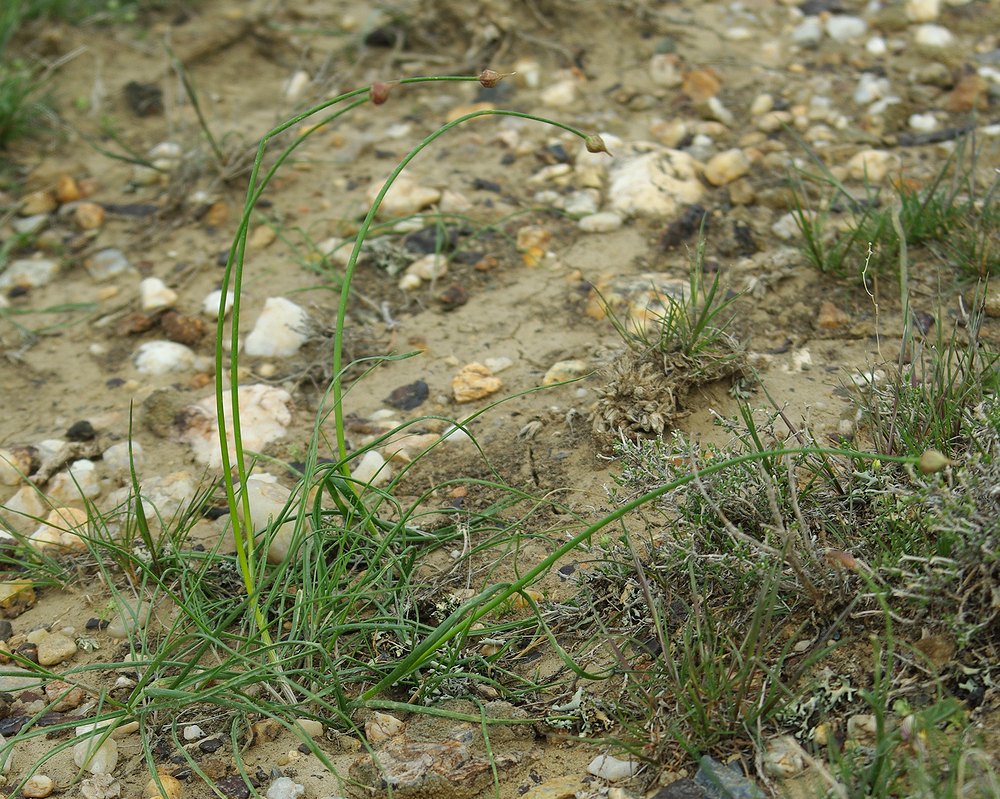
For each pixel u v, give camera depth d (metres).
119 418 1.01
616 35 1.27
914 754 0.79
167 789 0.82
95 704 0.86
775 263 1.05
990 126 1.15
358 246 0.86
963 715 0.79
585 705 0.83
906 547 0.83
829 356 0.98
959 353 0.91
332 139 1.21
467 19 1.29
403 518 0.87
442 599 0.89
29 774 0.81
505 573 0.90
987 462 0.83
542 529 0.91
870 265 1.02
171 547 0.92
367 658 0.87
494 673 0.85
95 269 1.12
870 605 0.83
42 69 1.29
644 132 1.18
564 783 0.81
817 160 1.13
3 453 0.99
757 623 0.80
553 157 1.16
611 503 0.88
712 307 1.02
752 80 1.21
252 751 0.84
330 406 1.00
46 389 1.04
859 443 0.91
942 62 1.22
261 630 0.85
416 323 1.05
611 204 1.11
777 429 0.93
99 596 0.91
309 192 1.16
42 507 0.96
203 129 1.21
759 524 0.85
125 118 1.25
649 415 0.94
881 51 1.23
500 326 1.04
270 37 1.31
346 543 0.90
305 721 0.84
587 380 0.99
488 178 1.15
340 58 1.29
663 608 0.85
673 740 0.81
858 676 0.82
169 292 1.08
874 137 1.15
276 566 0.91
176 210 1.16
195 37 1.31
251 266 1.11
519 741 0.83
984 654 0.81
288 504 0.87
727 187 1.12
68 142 1.23
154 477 0.97
